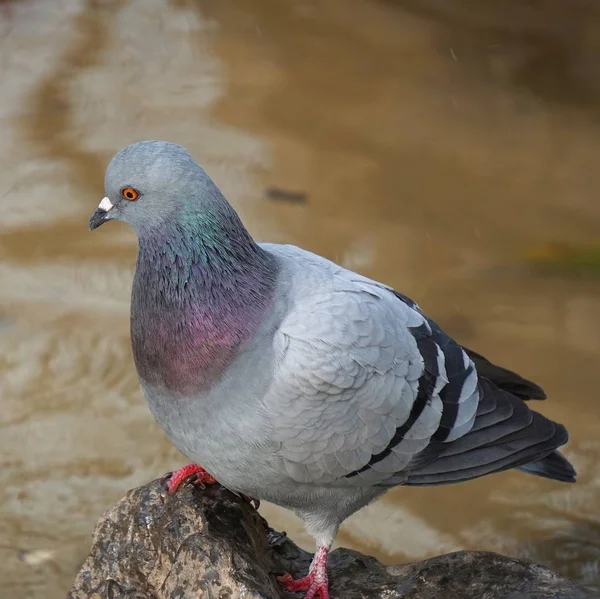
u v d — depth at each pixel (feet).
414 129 62.44
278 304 25.52
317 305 25.73
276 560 28.37
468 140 61.36
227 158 58.39
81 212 54.24
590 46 71.20
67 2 76.48
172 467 39.91
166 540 26.45
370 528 37.37
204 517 26.32
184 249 24.94
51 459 40.14
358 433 25.94
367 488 27.58
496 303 47.83
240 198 54.70
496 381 30.63
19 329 46.39
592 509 37.91
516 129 62.54
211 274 24.95
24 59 69.00
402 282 48.96
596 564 35.37
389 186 56.75
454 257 51.03
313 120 63.00
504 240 52.60
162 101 64.39
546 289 48.83
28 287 48.88
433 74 68.18
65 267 50.34
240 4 77.30
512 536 36.81
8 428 41.63
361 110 64.13
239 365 24.75
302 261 27.45
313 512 27.68
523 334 45.85
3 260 50.62
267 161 58.34
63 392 43.45
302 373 24.88
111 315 47.32
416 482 27.66
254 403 24.76
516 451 27.76
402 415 26.48
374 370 25.86
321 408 25.20
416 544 36.47
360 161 58.85
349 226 52.95
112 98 64.59
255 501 29.25
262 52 70.59
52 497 38.60
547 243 52.08
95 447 40.86
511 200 55.98
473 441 27.61
